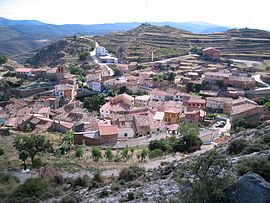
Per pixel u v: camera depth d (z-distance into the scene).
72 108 144.88
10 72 199.38
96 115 138.88
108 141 104.19
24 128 126.12
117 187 50.03
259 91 154.62
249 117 120.31
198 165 29.53
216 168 29.09
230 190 27.88
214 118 133.62
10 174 67.12
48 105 152.75
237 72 183.12
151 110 136.12
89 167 72.12
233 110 125.81
